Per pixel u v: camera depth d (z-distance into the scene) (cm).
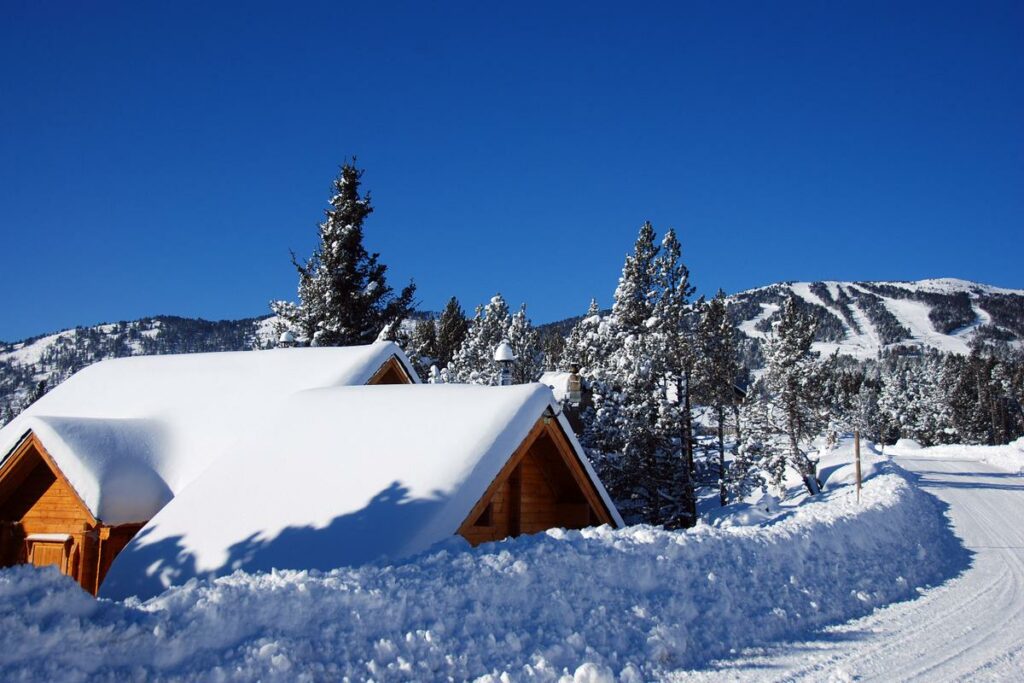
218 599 607
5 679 473
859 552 1473
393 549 1034
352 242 4475
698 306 4291
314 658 609
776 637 958
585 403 3569
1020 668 888
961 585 1420
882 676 838
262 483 1289
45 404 2100
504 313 6228
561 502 1545
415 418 1333
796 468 4234
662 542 1048
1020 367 12062
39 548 1553
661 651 813
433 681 646
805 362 4459
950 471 4225
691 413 3688
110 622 539
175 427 1728
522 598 805
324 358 1956
